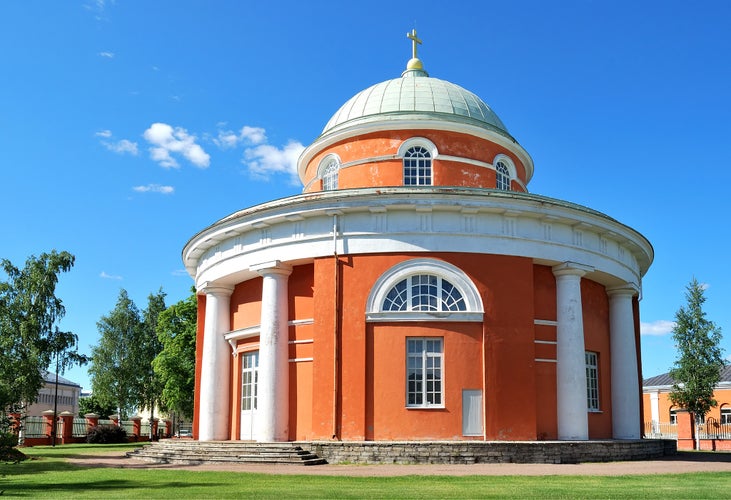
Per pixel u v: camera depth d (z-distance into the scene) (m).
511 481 17.11
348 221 26.33
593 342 29.31
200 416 30.17
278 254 27.25
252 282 29.78
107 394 69.94
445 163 30.25
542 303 27.28
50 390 86.69
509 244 26.20
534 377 25.58
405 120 30.39
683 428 47.44
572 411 26.20
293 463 22.42
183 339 53.12
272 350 26.66
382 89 33.72
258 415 26.48
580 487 15.76
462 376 24.94
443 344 25.20
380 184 30.12
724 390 62.84
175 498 14.00
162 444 27.62
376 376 25.03
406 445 22.67
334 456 23.19
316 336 25.86
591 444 24.41
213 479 17.97
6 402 24.45
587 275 28.83
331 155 32.12
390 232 25.91
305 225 26.94
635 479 17.69
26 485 17.14
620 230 29.11
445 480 17.39
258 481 17.34
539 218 26.75
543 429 26.00
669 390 67.44
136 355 71.81
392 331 25.28
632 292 30.98
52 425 47.56
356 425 24.67
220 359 30.28
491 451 22.80
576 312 27.14
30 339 43.00
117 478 18.66
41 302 44.34
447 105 32.31
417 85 33.50
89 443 52.12
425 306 25.69
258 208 27.48
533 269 27.45
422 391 24.97
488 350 25.09
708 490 15.25
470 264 25.73
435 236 25.83
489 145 31.66
